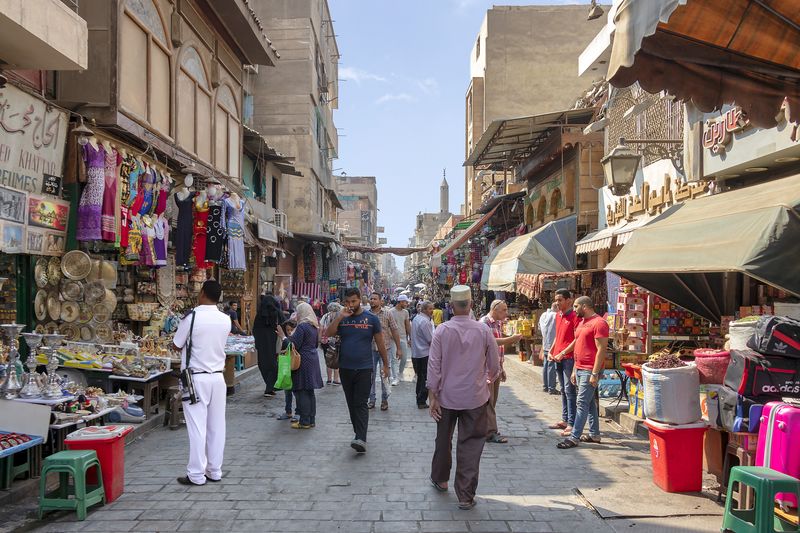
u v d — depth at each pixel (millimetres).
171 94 10258
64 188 7648
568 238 15156
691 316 9328
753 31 4016
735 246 5188
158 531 4418
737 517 4211
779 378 4559
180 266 11398
